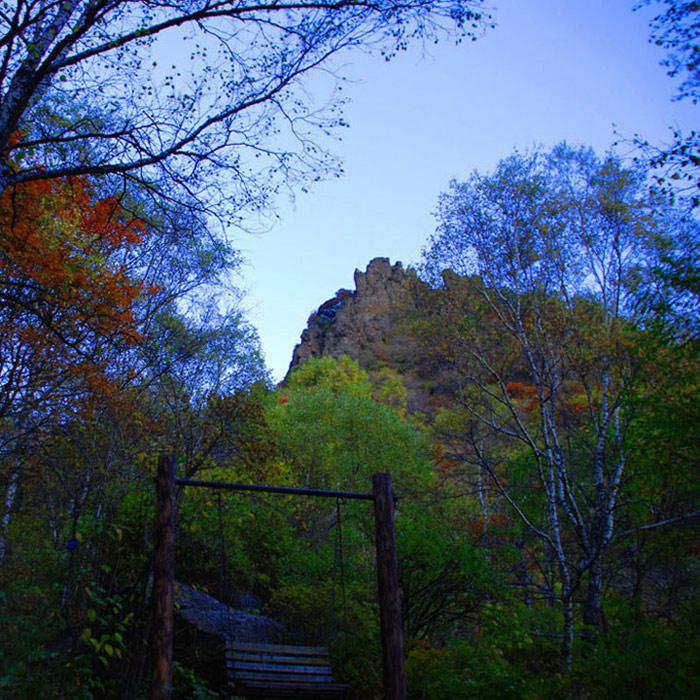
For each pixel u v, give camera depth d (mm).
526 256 16562
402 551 12625
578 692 7613
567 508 14039
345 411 29547
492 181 17156
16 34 6129
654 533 12977
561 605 17375
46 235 11234
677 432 10430
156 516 6297
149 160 7047
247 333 18047
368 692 10547
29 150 9062
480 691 8141
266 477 13211
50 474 12188
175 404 12914
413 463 27734
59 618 8047
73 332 12000
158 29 6781
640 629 7246
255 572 15742
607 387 14875
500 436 19141
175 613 9750
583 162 16875
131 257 15641
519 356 16500
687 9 8031
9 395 12016
